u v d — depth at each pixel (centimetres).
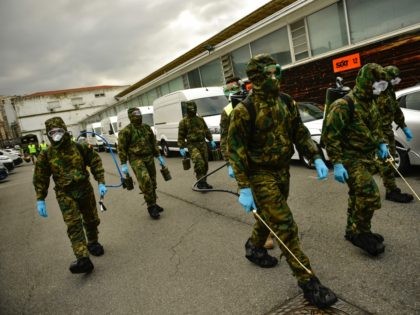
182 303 322
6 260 523
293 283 322
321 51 1251
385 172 489
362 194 333
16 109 6222
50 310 352
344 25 1147
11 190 1354
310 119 840
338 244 388
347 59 1145
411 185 552
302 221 478
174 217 598
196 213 600
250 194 278
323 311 271
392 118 492
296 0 1270
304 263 277
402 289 286
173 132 1402
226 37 1681
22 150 3681
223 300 314
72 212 410
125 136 595
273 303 296
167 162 1344
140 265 423
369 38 1085
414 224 408
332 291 285
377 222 429
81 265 398
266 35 1467
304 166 840
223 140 459
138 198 811
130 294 356
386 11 1025
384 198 510
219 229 502
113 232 571
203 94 1282
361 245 350
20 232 676
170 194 775
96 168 453
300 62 1320
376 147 343
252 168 292
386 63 1042
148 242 497
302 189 639
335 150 326
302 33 1302
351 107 324
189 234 501
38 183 416
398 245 363
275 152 283
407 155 589
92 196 448
